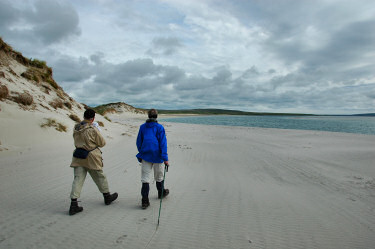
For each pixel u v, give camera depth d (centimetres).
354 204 432
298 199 457
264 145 1271
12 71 1450
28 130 965
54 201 414
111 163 745
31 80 1562
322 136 1792
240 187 531
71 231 311
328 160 852
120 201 426
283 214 384
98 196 450
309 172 680
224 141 1444
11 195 434
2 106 1002
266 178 616
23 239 287
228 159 870
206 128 2698
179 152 995
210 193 485
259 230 328
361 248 289
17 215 351
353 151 1049
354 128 3425
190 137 1639
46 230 311
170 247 281
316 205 426
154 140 395
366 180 595
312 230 332
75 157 367
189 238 303
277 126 3756
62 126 1130
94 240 291
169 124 3416
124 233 311
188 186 532
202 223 346
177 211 388
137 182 547
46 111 1250
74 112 1675
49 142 962
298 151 1064
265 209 403
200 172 670
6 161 686
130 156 865
